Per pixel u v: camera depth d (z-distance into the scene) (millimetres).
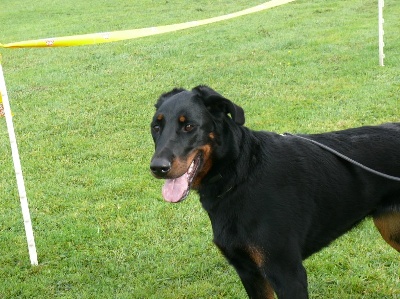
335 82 4312
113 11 9508
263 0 9242
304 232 1671
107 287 2100
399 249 1893
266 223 1604
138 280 2131
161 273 2164
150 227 2467
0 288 2133
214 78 4770
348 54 5074
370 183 1748
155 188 2822
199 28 7297
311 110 3734
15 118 4191
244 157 1635
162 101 1738
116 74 5285
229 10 8656
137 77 5098
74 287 2119
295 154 1697
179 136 1609
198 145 1614
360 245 2225
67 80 5242
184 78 4879
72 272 2217
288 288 1601
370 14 7105
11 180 3039
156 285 2104
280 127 3475
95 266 2242
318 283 2043
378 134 1795
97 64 5781
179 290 2057
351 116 3551
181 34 7000
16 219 2627
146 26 7926
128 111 4125
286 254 1609
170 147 1590
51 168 3180
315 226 1706
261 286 1714
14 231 2533
